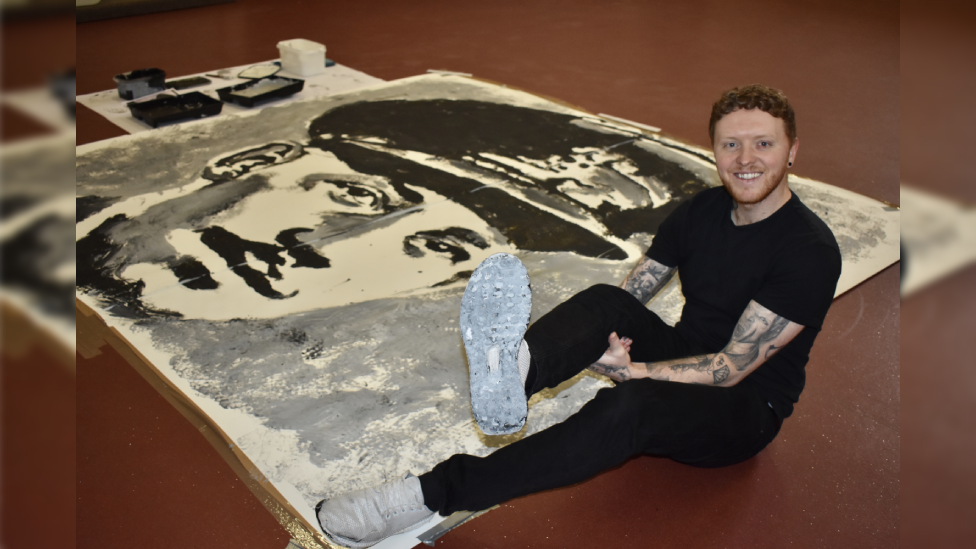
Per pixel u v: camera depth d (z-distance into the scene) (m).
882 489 1.97
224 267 2.93
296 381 2.30
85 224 3.23
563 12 7.79
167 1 7.35
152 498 1.88
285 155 4.03
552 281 2.87
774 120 1.59
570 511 1.89
